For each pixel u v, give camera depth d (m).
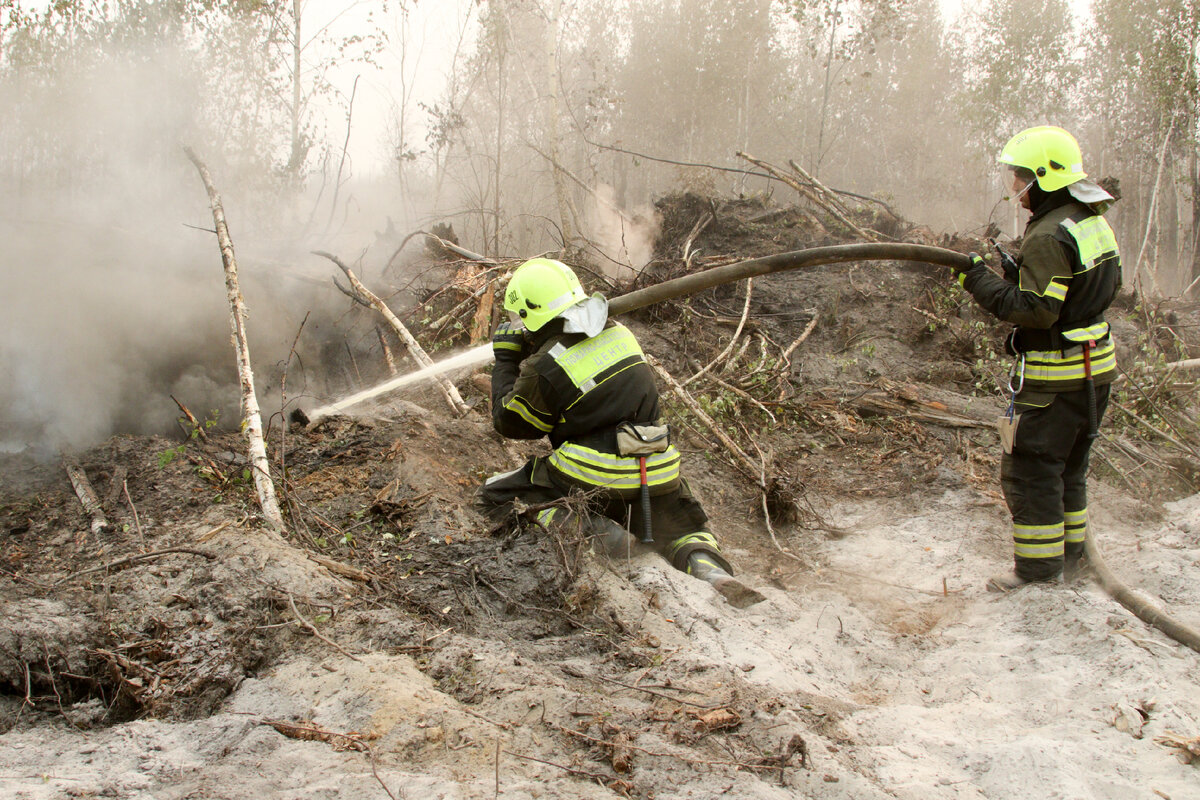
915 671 3.05
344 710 2.35
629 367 3.64
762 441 5.77
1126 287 13.62
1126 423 6.17
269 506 3.59
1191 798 2.10
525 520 3.64
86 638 2.64
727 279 3.64
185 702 2.44
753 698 2.55
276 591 2.95
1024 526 3.62
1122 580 3.72
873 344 7.43
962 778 2.24
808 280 8.43
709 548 3.70
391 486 4.14
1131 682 2.70
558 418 3.65
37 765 2.10
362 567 3.38
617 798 2.00
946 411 6.21
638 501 3.69
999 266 8.49
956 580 3.92
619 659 2.86
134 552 3.27
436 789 1.96
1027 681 2.80
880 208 10.38
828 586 3.89
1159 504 5.21
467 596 3.23
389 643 2.76
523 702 2.41
